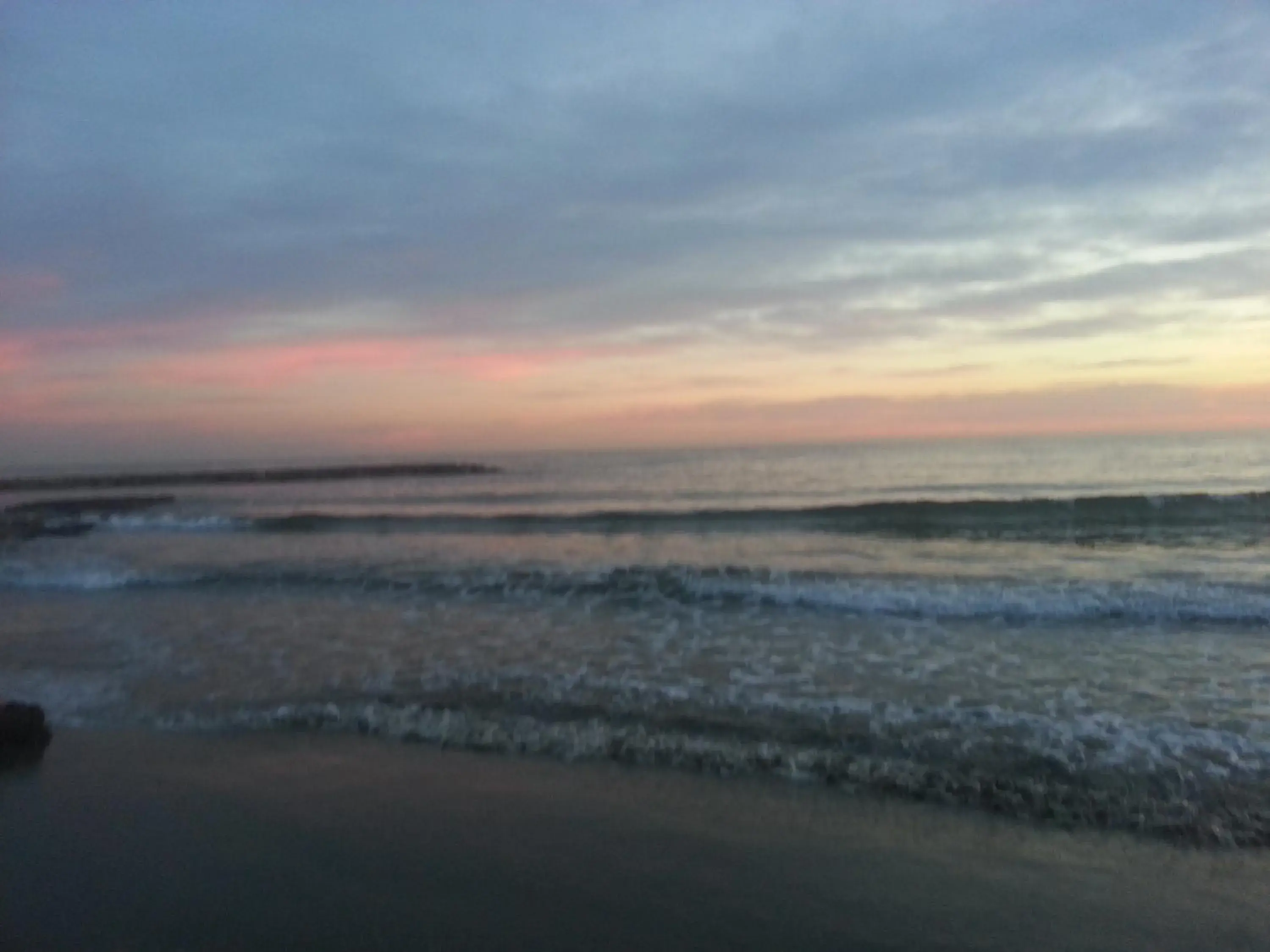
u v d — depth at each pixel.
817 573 12.08
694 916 4.01
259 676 8.23
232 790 5.63
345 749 6.29
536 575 12.29
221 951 3.80
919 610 10.08
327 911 4.12
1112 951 3.68
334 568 14.10
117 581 13.70
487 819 5.09
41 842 4.95
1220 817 4.73
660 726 6.43
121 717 7.14
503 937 3.87
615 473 40.31
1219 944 3.70
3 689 8.05
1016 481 27.09
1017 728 6.15
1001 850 4.52
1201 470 29.77
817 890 4.20
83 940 3.92
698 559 14.30
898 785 5.26
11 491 46.62
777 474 35.12
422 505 26.44
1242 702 6.66
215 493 37.75
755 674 7.71
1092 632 8.98
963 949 3.72
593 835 4.85
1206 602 9.62
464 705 7.07
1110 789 5.11
